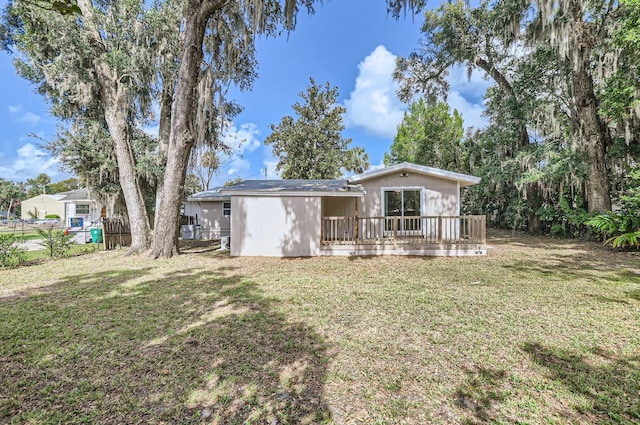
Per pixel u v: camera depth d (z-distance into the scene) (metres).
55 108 10.26
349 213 11.36
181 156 9.19
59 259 9.07
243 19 9.84
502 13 11.78
